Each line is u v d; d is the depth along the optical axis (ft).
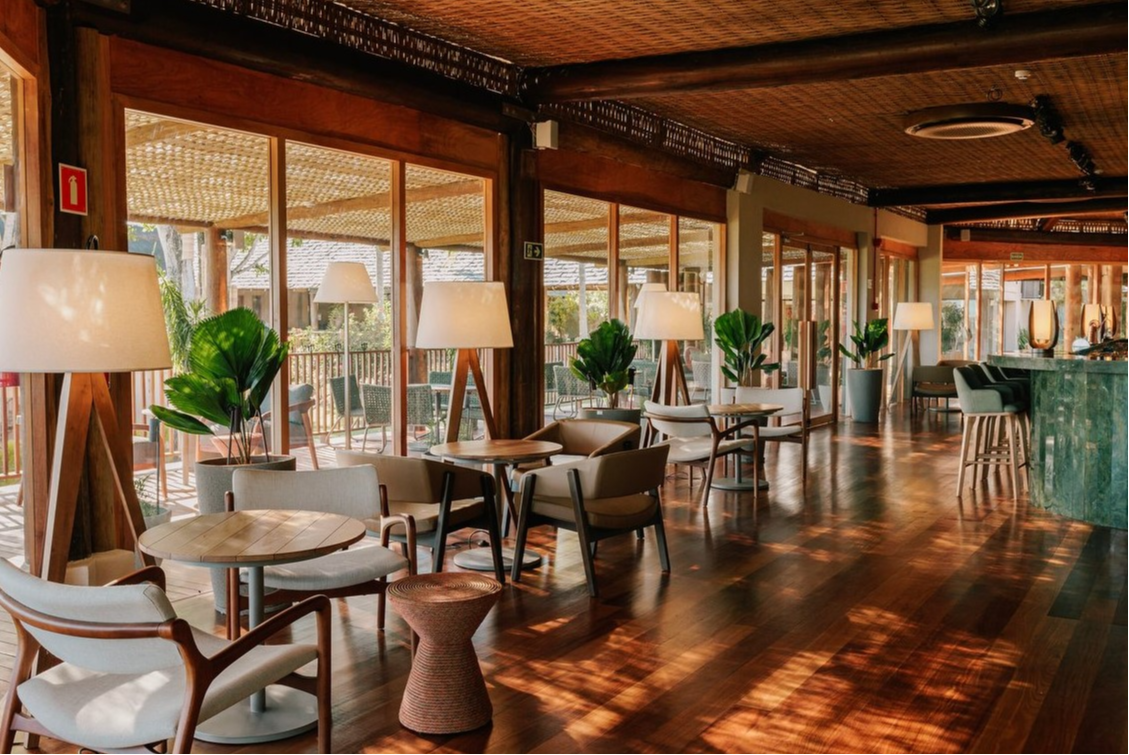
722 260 32.55
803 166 36.73
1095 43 17.20
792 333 37.47
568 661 12.38
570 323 25.53
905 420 41.70
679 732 10.30
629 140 26.61
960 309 58.23
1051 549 18.30
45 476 13.57
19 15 12.60
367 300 19.60
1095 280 59.36
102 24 13.97
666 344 25.17
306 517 11.37
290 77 17.39
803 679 11.75
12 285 10.28
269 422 17.39
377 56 18.85
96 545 14.26
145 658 7.85
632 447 18.15
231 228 16.66
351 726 10.52
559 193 24.77
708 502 23.17
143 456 15.48
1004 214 47.73
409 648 12.92
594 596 15.21
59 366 10.25
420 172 20.68
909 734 10.21
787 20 18.22
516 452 16.74
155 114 15.21
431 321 17.52
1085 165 34.99
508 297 23.17
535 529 20.26
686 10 17.65
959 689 11.41
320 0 17.40
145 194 15.12
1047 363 21.59
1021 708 10.85
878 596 15.19
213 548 9.78
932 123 26.04
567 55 21.13
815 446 33.35
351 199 19.10
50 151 13.50
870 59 18.92
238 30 16.11
